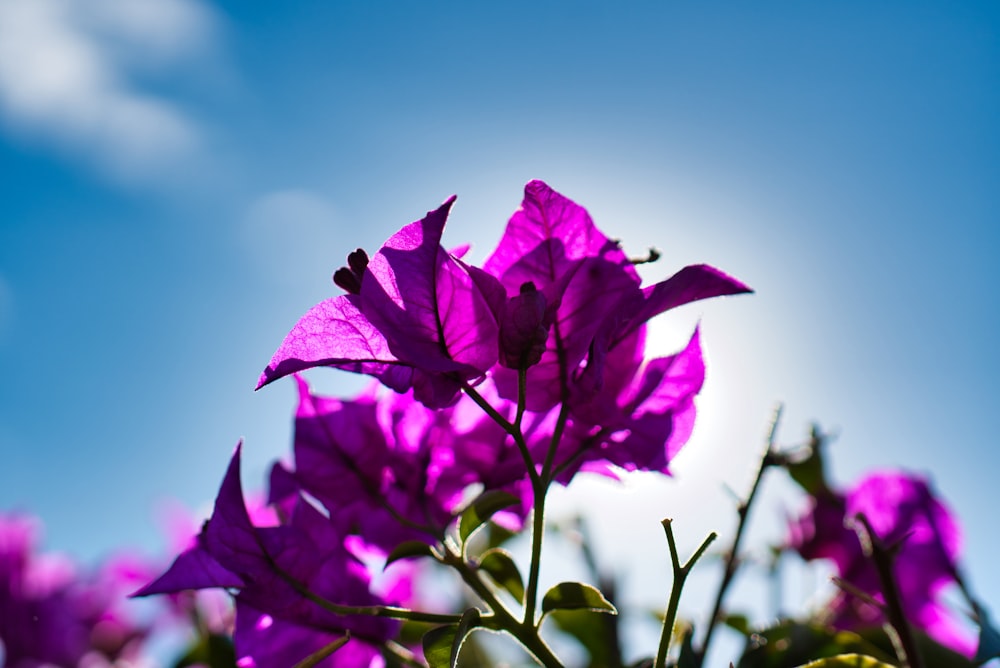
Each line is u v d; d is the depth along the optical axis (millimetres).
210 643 305
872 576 312
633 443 235
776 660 270
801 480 316
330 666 236
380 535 249
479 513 226
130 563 438
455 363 209
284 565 231
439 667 201
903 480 324
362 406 253
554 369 222
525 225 225
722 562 276
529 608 211
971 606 290
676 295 223
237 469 230
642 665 264
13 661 420
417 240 208
